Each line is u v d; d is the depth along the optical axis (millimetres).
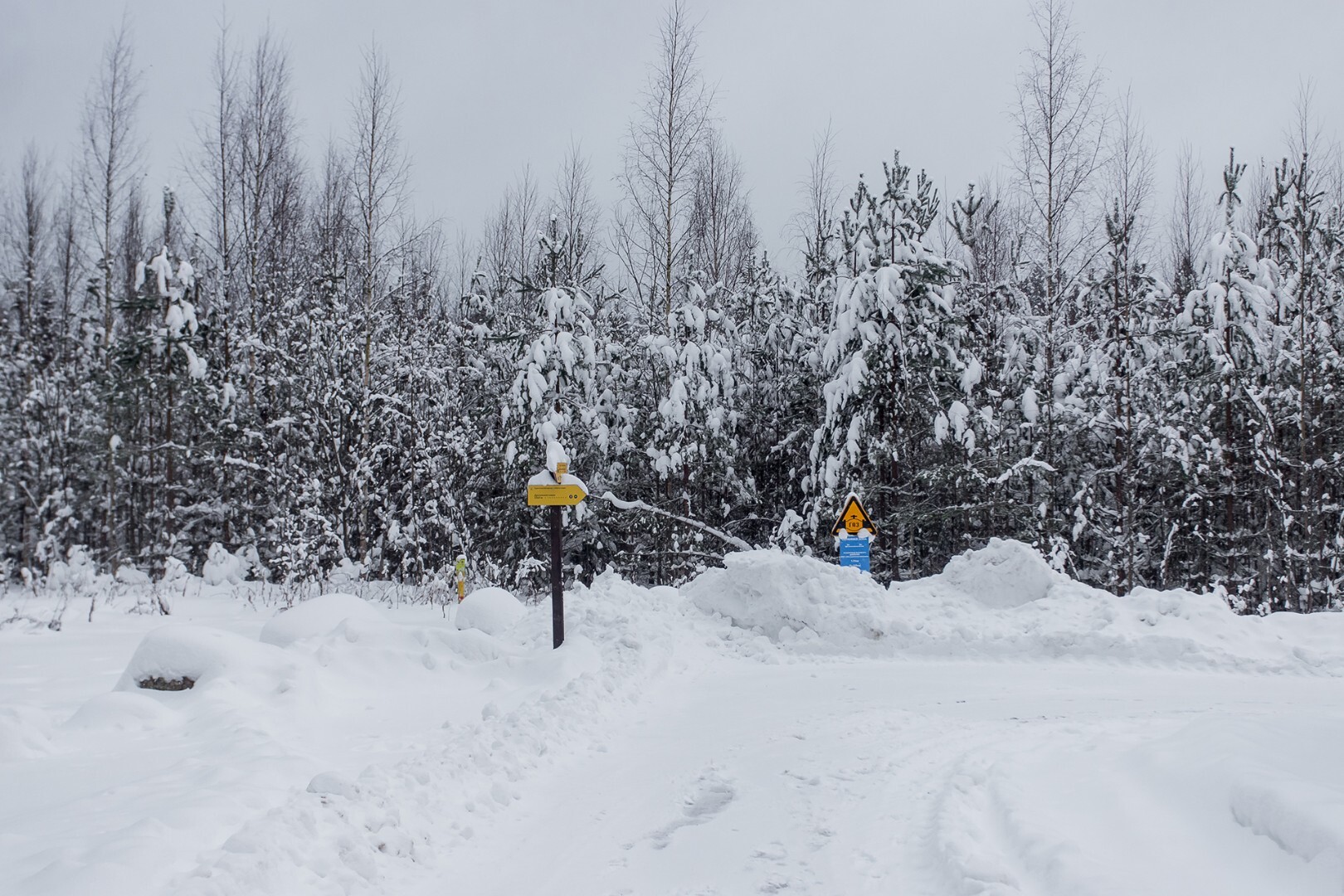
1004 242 27141
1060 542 18328
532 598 19531
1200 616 10320
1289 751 4641
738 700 8156
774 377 23281
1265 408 18672
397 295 25219
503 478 20828
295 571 18516
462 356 25906
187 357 22312
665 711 7707
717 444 20219
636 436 21859
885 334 17234
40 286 30109
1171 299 20750
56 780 5402
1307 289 18828
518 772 5516
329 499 21031
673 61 20578
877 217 17875
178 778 5180
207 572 21688
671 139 20422
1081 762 5590
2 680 9188
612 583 12070
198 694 7461
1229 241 18047
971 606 11492
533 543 21266
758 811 5016
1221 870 3635
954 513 18234
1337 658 9398
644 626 10398
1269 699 8039
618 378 22156
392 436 22422
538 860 4324
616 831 4723
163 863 3590
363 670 8430
